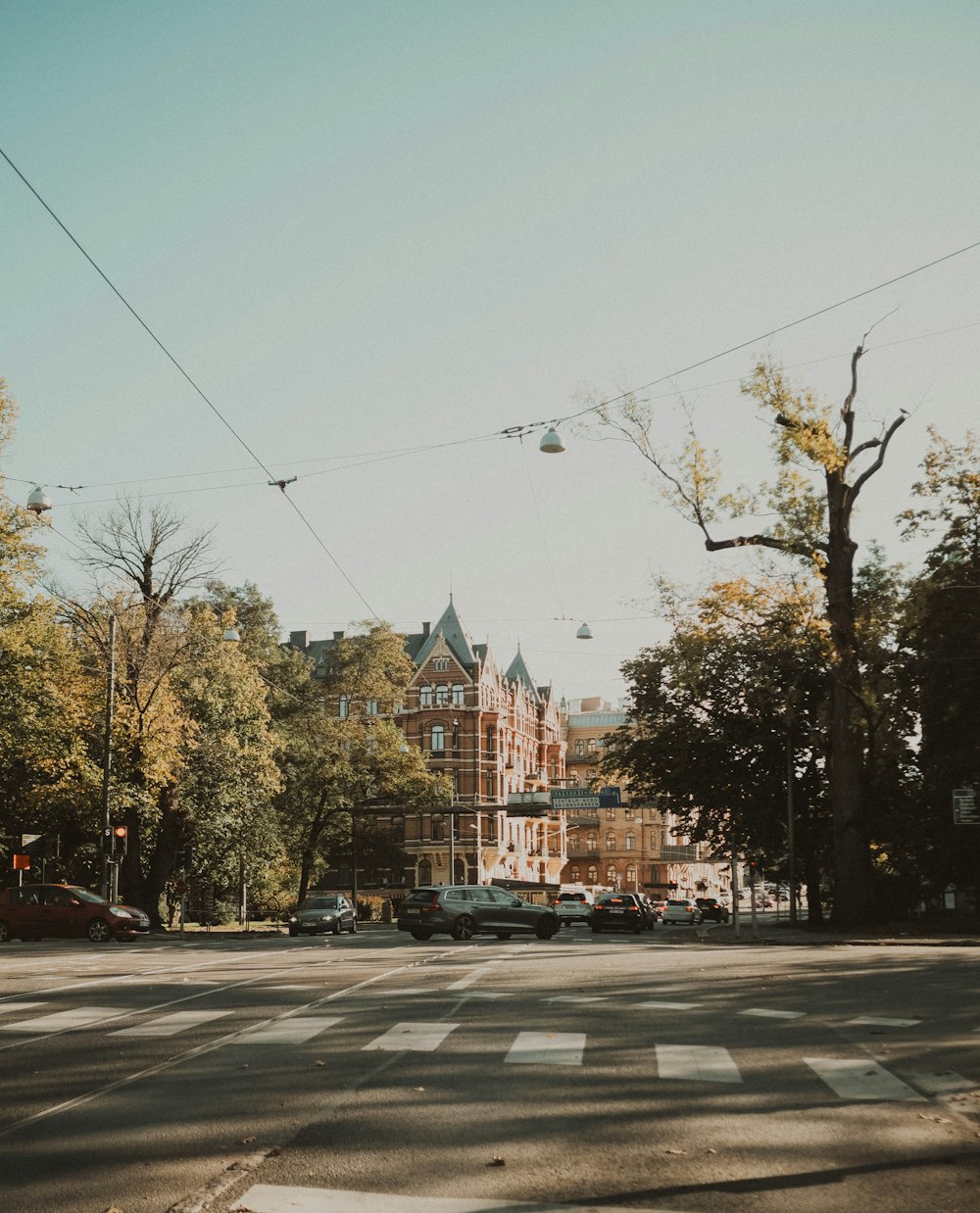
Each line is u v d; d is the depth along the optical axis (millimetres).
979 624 37406
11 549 38969
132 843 46125
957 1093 8625
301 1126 7504
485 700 92812
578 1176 6355
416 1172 6426
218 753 49125
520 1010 13484
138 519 44875
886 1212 5773
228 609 48312
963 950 25625
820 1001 14398
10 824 46750
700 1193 6047
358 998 14820
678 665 36781
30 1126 7539
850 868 37438
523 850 100750
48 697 42625
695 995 15078
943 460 37469
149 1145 7020
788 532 34719
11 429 38812
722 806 46312
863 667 36688
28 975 18625
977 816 37469
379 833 68312
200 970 19734
